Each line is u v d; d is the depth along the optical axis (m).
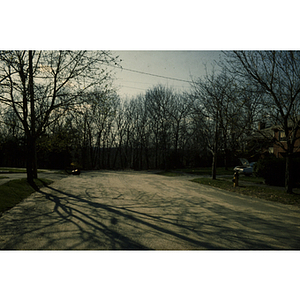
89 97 14.46
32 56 13.69
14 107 14.47
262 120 13.77
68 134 18.14
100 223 7.30
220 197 13.27
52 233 6.27
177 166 53.44
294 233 6.65
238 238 6.14
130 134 61.16
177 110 52.06
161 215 8.59
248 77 12.91
